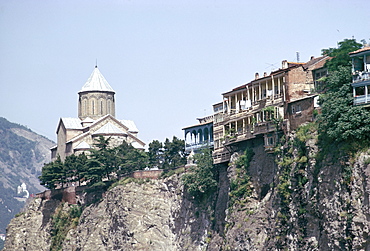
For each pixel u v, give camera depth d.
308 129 156.88
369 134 138.88
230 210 180.88
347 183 138.50
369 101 141.12
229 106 196.38
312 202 148.38
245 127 183.38
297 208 153.75
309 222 149.12
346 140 142.88
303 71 168.50
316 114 156.88
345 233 136.50
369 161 135.62
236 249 172.25
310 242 147.38
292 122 164.00
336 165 143.12
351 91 146.12
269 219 165.88
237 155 186.88
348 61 158.00
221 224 192.12
